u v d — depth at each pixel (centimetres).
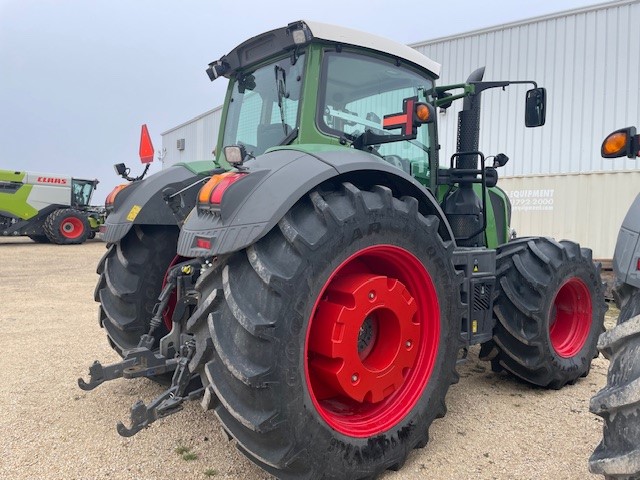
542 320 325
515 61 1209
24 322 523
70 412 294
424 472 235
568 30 1138
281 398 193
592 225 981
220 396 196
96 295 329
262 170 222
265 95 308
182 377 219
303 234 205
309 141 271
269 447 199
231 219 207
